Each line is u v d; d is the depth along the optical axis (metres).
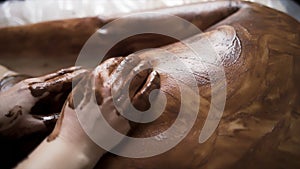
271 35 0.98
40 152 0.85
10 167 0.94
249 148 0.86
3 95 0.95
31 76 1.14
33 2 1.53
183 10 1.10
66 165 0.83
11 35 1.16
